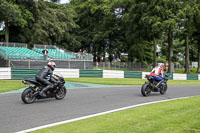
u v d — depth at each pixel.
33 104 9.96
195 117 7.34
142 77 30.16
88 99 11.60
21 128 6.32
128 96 12.93
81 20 62.09
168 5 37.62
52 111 8.59
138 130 5.85
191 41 56.09
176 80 30.67
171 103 10.40
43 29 45.22
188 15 37.44
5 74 21.83
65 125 6.47
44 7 45.03
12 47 35.91
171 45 43.72
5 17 37.16
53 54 35.81
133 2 43.06
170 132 5.64
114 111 8.50
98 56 63.16
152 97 12.70
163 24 35.56
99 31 58.12
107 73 28.53
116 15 56.38
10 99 11.21
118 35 59.03
